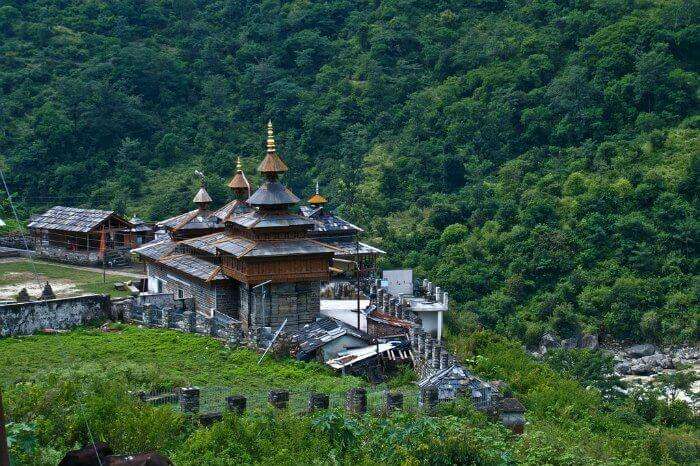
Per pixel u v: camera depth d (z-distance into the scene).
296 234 61.44
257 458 34.00
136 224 88.81
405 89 147.12
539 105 135.62
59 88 130.88
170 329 61.41
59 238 87.19
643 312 102.38
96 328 60.78
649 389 71.94
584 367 71.00
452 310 78.50
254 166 127.38
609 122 131.75
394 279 77.88
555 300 102.81
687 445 53.16
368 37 158.12
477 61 148.25
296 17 163.38
